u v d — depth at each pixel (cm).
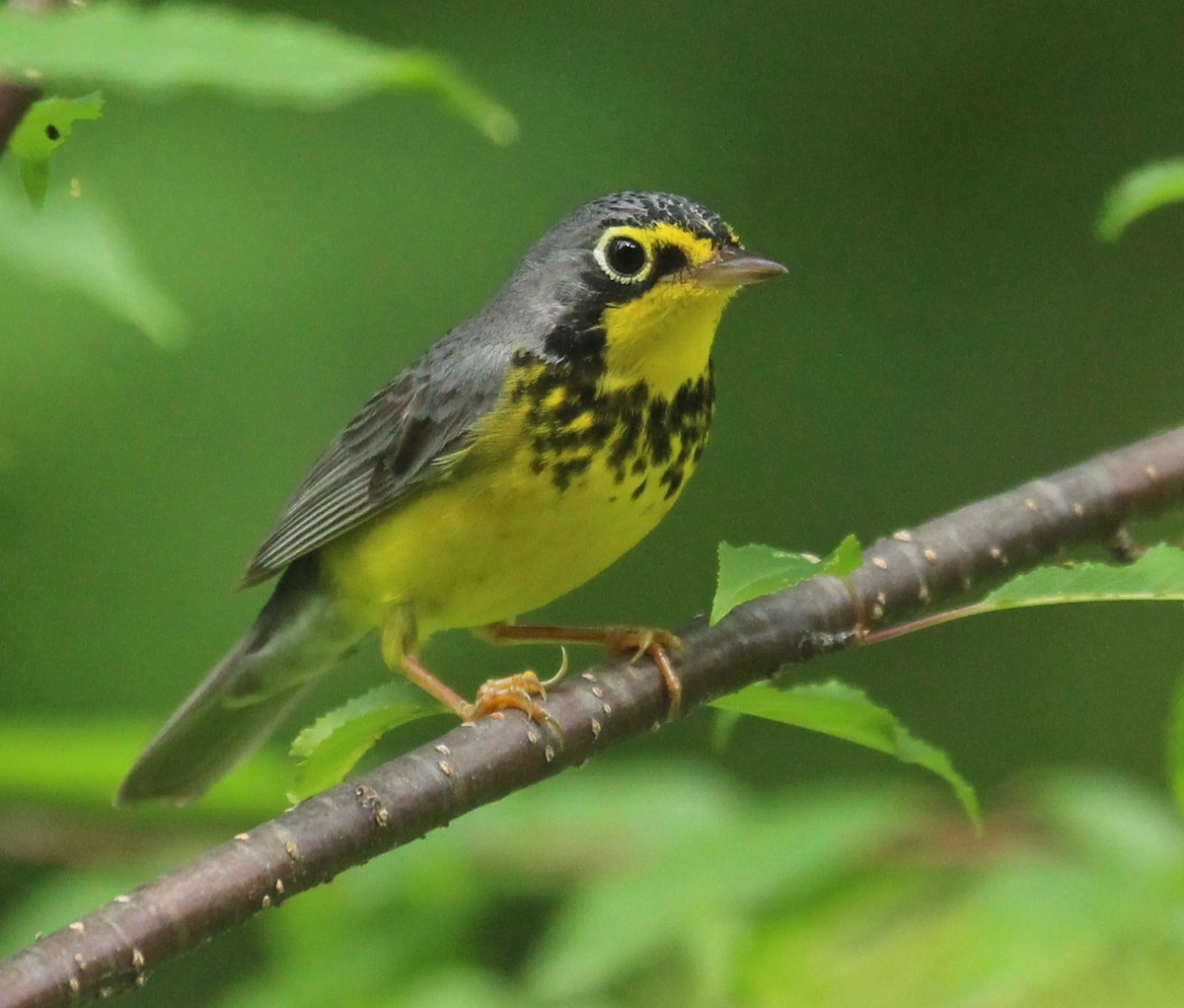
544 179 1733
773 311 1797
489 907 983
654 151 1766
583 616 1733
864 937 783
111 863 922
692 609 1733
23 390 1625
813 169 1800
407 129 1734
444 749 684
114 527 1622
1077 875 748
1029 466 1750
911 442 1764
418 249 1689
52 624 1614
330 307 1661
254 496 1619
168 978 1612
